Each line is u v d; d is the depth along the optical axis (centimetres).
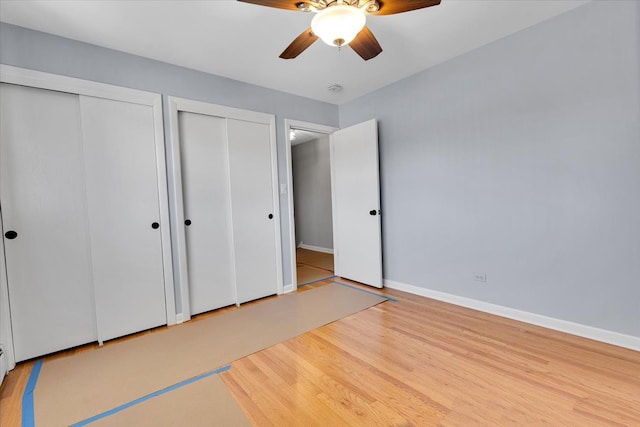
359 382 174
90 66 231
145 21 206
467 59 269
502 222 256
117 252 243
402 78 321
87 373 191
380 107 346
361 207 361
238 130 312
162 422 146
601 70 203
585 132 212
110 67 240
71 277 227
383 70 299
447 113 286
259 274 329
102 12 194
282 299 325
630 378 169
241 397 164
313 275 420
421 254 319
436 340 221
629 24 192
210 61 267
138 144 251
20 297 208
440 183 296
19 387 178
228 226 309
